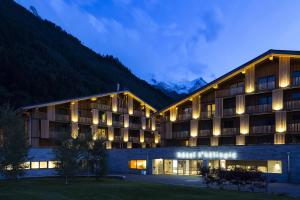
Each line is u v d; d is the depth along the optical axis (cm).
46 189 2548
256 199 2162
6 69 7806
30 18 19238
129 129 6912
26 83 7894
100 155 3566
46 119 5381
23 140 3011
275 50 4222
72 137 3331
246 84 4647
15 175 2967
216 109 4994
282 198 2294
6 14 14825
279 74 4312
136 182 3291
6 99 7069
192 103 5334
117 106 6656
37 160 4372
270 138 4566
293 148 3656
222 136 4912
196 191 2527
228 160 4269
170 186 2770
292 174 3634
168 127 5666
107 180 3528
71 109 5797
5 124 3002
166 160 4903
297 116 4275
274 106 4344
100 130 6366
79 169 3284
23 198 2003
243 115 4681
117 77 17938
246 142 4684
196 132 5234
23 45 10506
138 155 5075
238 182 2788
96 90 10888
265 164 3916
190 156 4597
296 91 4288
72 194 2289
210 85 4991
